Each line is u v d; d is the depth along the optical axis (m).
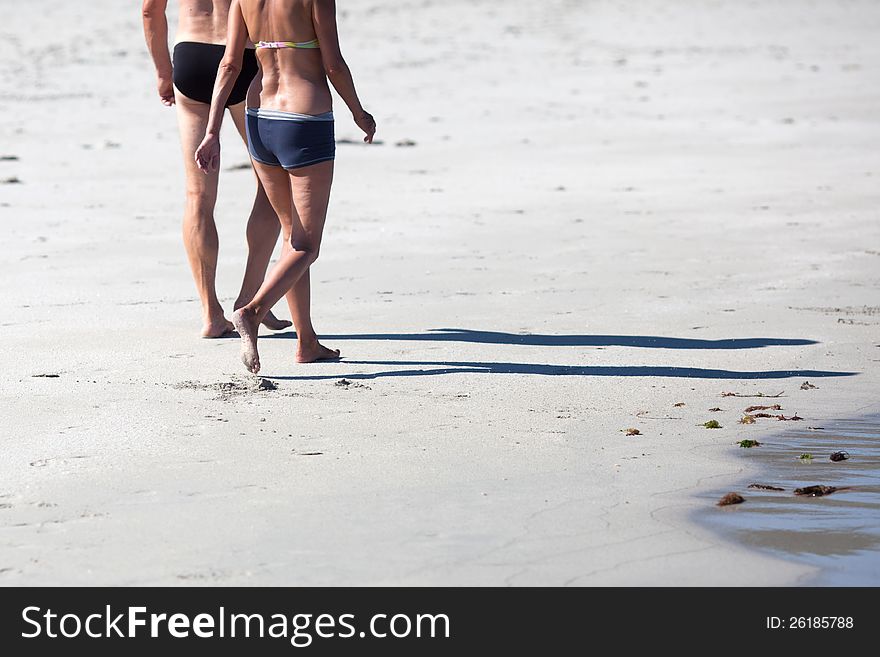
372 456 17.28
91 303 28.25
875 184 46.66
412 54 97.94
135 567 13.47
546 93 78.75
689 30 115.81
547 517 14.92
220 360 23.16
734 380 21.94
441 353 23.73
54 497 15.54
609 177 49.03
